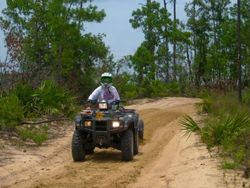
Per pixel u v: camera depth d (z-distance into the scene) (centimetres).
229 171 1252
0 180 1213
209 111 2903
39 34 4356
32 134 1784
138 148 1638
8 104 1908
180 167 1337
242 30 6309
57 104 2267
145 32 6538
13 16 4350
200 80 7138
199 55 7188
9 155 1498
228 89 5147
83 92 4419
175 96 5953
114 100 1552
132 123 1545
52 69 3884
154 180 1207
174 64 6688
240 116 1656
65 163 1461
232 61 6525
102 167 1390
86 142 1527
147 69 6072
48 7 4319
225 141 1535
